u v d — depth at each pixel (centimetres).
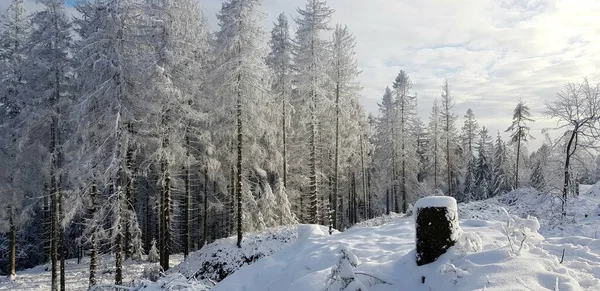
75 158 1617
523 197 2622
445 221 654
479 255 614
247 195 2452
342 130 2839
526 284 496
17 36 2086
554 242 794
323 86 2542
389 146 4041
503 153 5094
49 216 2295
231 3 2017
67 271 2312
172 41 1758
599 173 3909
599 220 1608
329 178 3347
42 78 1811
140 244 2489
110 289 908
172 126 1831
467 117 5781
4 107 2061
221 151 2458
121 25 1576
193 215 3256
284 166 2784
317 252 896
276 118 2625
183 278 878
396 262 703
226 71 1998
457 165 5028
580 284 537
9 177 2036
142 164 1911
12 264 2166
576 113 2234
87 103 1512
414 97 4028
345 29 2545
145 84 1686
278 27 2797
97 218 1579
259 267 939
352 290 574
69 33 1831
